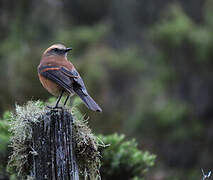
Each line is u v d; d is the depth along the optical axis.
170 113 18.67
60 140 4.80
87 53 20.36
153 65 21.59
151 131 18.62
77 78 6.19
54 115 4.81
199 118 19.17
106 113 13.66
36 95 12.63
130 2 24.66
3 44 18.02
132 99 20.19
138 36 24.27
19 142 5.03
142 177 7.18
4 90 12.70
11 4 18.86
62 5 20.66
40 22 19.42
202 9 22.73
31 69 13.74
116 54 21.19
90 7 25.16
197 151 18.33
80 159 5.09
